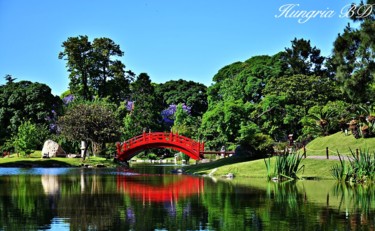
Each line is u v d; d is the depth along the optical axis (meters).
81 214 20.53
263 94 74.00
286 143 55.88
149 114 96.00
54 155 70.50
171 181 37.62
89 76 99.38
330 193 28.02
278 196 26.62
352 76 43.34
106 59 101.19
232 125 65.12
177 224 18.39
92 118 66.31
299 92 67.69
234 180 38.09
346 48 43.72
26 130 70.81
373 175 34.22
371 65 42.69
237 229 17.56
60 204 23.58
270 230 17.38
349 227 17.84
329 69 80.06
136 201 24.72
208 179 39.62
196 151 60.88
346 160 40.50
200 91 118.56
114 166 63.75
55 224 18.42
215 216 20.14
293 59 79.94
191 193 28.27
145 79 101.62
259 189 30.47
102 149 71.88
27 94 86.06
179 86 119.19
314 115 58.72
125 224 18.42
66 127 66.81
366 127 46.31
